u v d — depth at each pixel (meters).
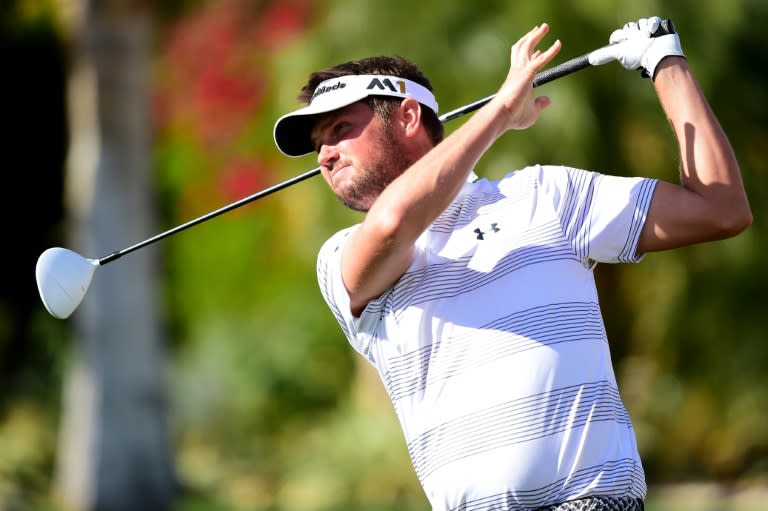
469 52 37.09
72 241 43.38
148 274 41.84
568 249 11.23
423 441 11.23
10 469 44.41
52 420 51.00
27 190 60.50
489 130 10.79
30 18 54.00
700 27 37.62
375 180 11.73
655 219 11.22
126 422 41.38
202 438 51.53
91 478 41.22
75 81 42.03
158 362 42.25
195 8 41.88
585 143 36.75
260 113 41.56
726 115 39.34
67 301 13.26
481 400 10.91
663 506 38.00
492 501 10.86
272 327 51.16
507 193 11.45
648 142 38.50
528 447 10.77
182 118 43.31
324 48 38.59
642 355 43.94
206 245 47.59
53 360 53.78
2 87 58.47
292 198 41.41
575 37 36.50
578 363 10.92
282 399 51.31
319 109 11.64
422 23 37.44
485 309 11.03
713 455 43.38
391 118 11.71
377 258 10.87
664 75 11.50
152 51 42.81
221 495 42.69
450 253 11.23
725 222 11.10
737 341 42.53
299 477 42.16
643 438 42.84
